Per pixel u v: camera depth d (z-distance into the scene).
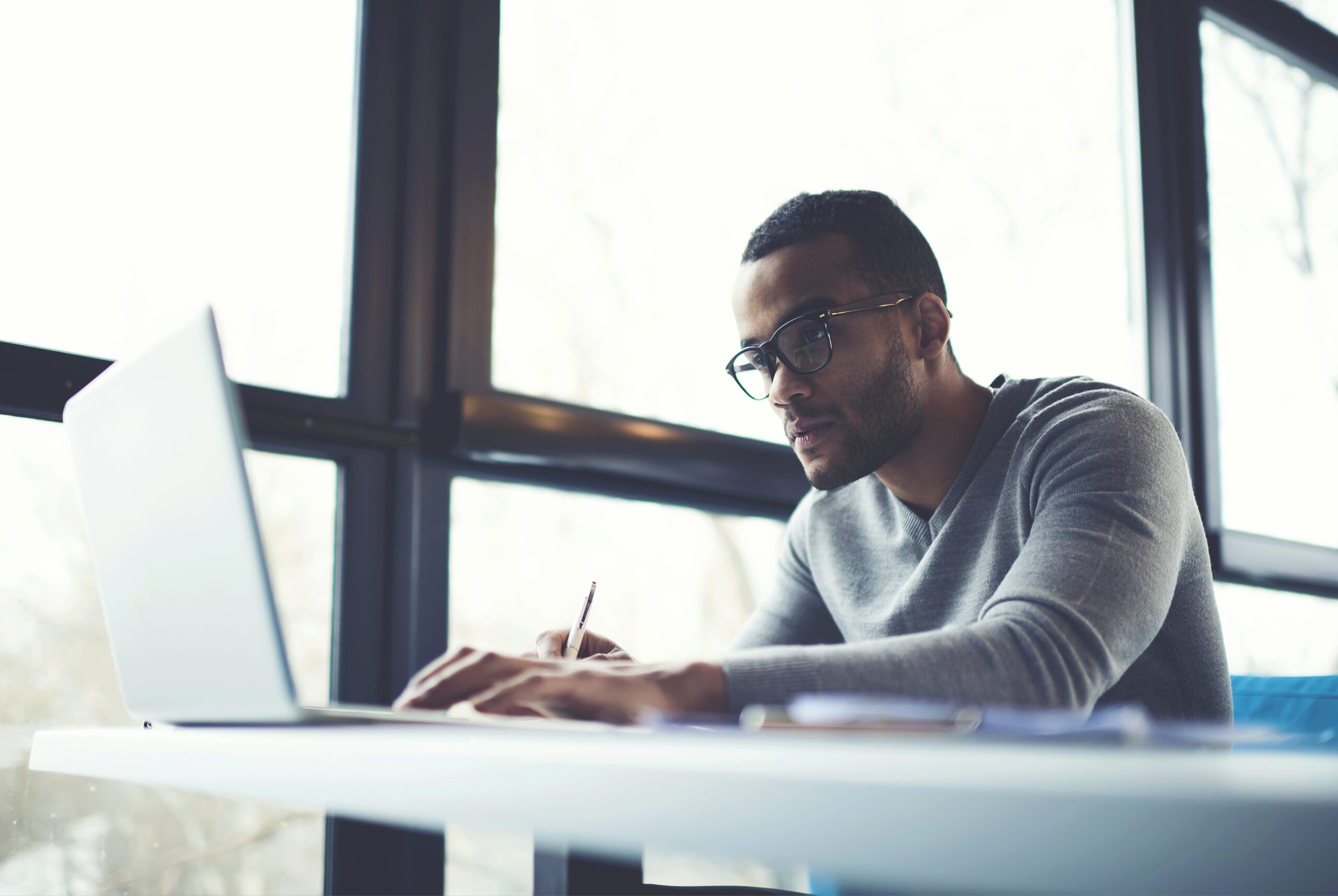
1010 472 1.14
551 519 1.79
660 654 1.87
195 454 0.62
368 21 1.72
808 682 0.61
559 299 1.82
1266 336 2.79
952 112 2.36
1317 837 0.27
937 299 1.20
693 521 1.94
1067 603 0.76
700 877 1.77
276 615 0.58
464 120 1.74
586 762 0.38
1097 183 2.62
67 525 1.41
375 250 1.67
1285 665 2.65
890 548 1.29
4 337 1.37
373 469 1.63
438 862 1.59
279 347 1.59
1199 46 2.79
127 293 1.48
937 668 0.64
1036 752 0.37
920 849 0.31
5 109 1.41
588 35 1.91
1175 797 0.28
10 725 1.35
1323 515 2.82
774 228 1.18
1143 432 0.99
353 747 0.47
